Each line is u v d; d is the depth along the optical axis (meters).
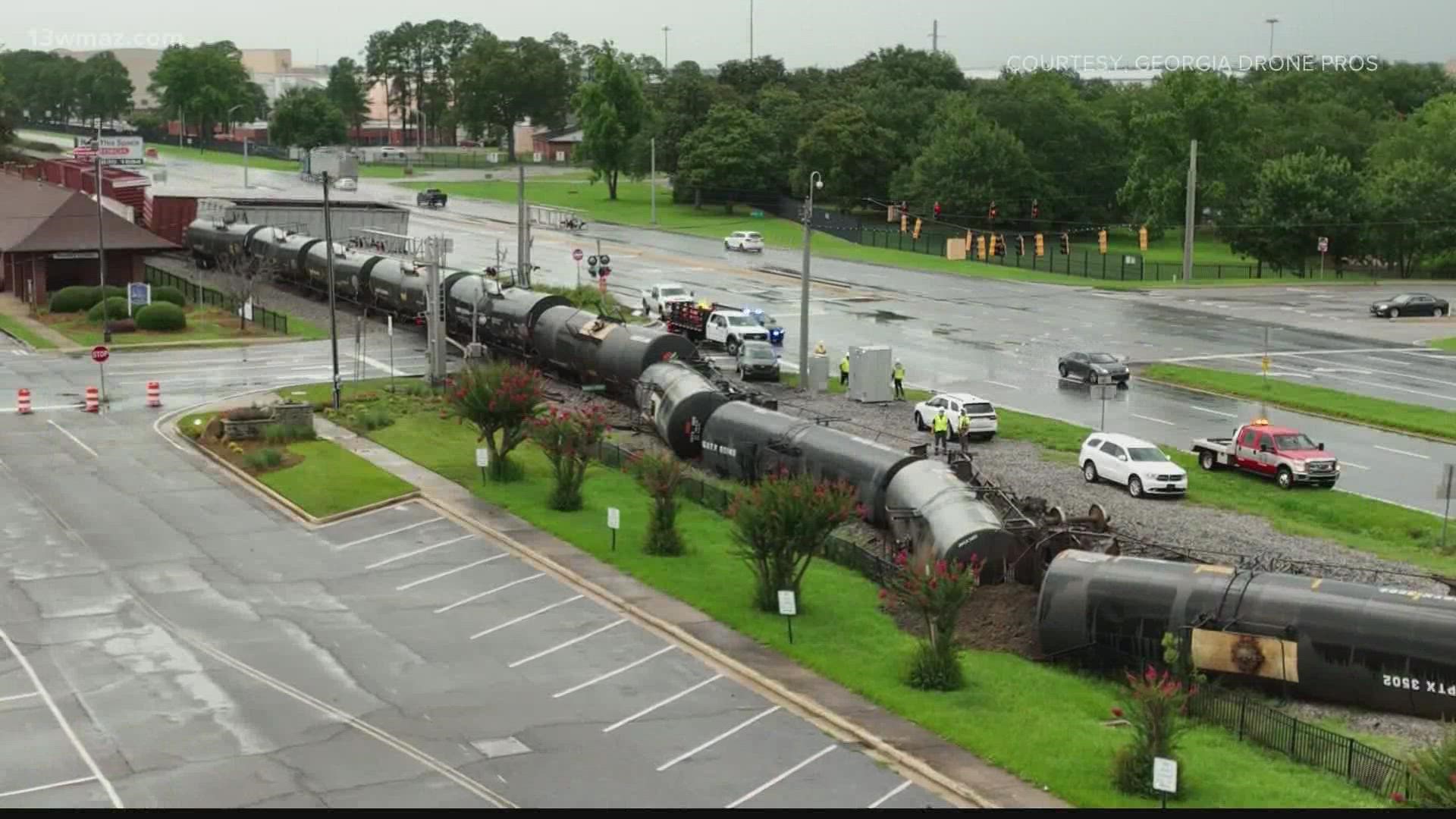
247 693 33.22
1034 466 55.50
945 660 33.28
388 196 170.25
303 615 39.03
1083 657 34.66
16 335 85.06
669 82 186.25
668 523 44.38
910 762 29.22
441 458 56.75
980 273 120.31
